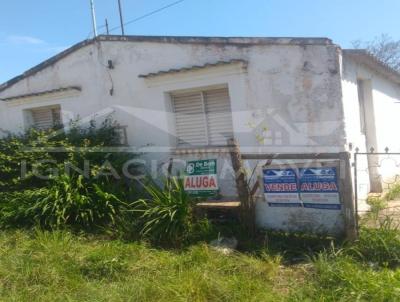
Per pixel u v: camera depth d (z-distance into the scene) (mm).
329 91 6172
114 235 6629
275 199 6305
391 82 10086
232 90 7012
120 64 8289
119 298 4629
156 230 6250
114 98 8430
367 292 4359
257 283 4801
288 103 6504
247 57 6820
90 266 5441
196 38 7281
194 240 6188
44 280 5168
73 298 4734
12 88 9883
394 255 5098
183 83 7543
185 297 4543
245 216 6402
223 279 4910
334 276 4715
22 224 7211
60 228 6867
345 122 6191
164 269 5293
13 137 8578
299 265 5293
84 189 7270
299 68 6367
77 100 8945
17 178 7695
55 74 9195
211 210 6832
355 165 5566
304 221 6203
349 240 5465
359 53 6426
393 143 9938
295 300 4359
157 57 7824
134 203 6805
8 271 5391
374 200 7125
